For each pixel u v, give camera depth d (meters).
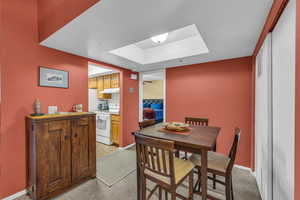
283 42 1.07
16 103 1.70
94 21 1.37
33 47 1.84
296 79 0.81
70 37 1.71
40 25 1.85
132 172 2.32
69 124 1.82
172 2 1.09
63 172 1.76
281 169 1.14
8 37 1.64
